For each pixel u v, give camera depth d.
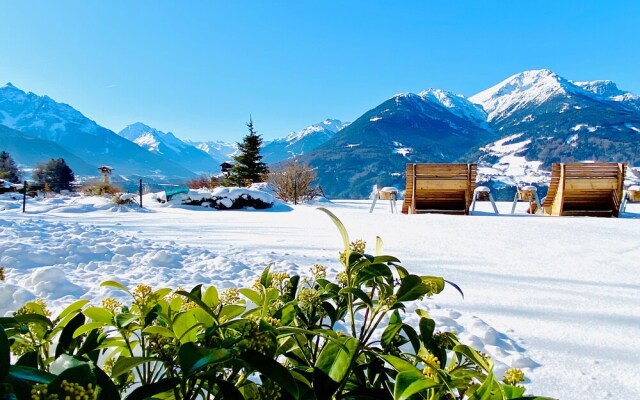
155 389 0.65
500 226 6.74
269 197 13.08
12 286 2.70
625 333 2.49
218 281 3.37
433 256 4.54
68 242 4.41
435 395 0.75
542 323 2.66
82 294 2.84
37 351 0.84
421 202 9.81
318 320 1.23
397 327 1.03
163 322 0.90
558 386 1.88
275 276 1.20
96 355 0.90
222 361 0.62
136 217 8.67
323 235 5.99
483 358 0.79
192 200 12.27
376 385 0.98
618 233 6.07
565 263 4.29
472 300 3.10
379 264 0.96
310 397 0.74
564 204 9.41
